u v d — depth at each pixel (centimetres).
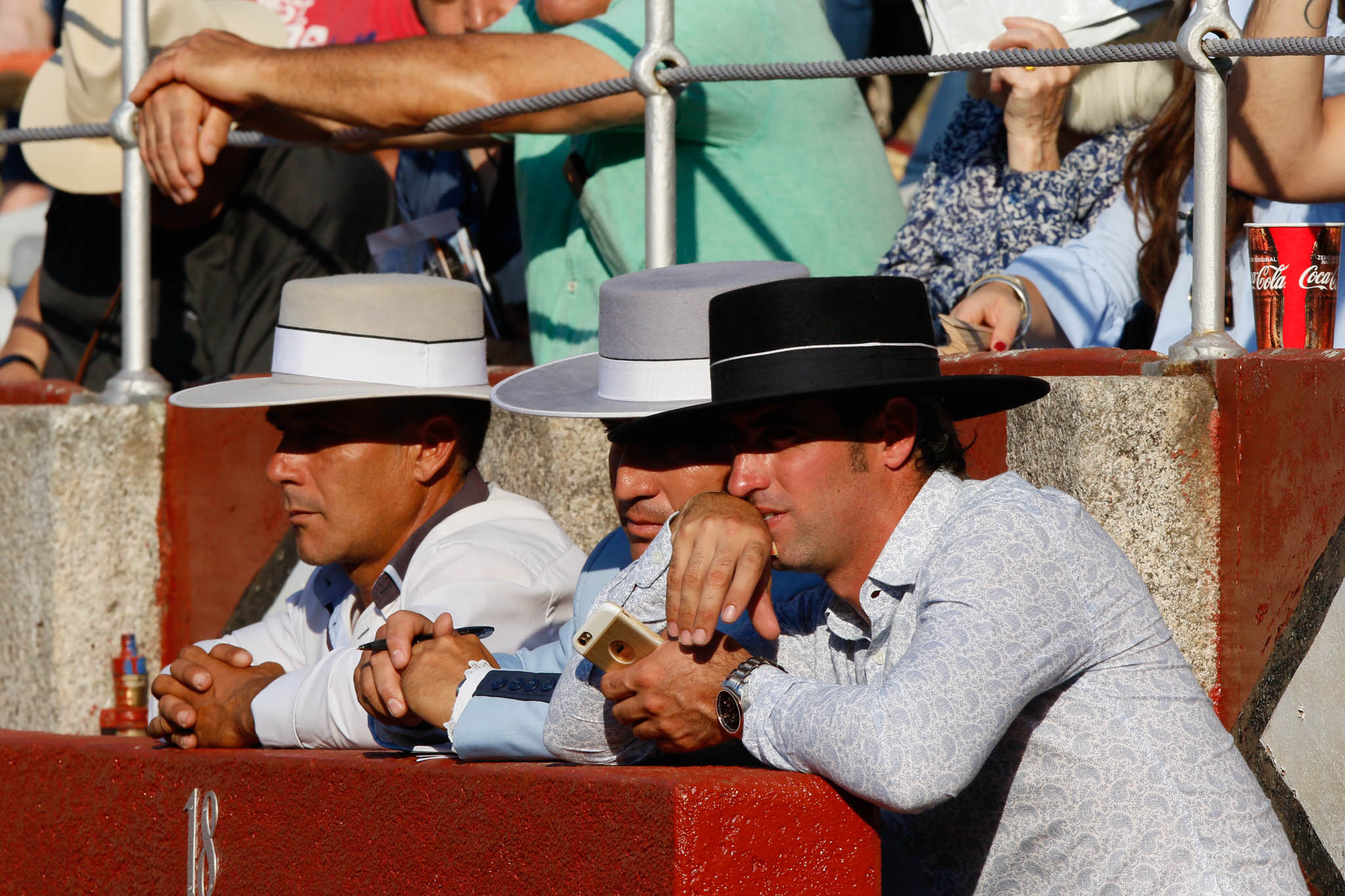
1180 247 1488
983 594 852
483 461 1530
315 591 1451
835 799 833
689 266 1167
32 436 1669
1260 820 911
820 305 924
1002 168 1612
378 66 1485
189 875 1102
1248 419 1099
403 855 955
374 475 1318
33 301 2159
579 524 1427
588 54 1483
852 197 1644
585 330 1634
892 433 930
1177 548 1131
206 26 2044
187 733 1204
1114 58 1141
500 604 1228
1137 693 898
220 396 1291
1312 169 1296
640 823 819
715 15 1531
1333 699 1033
